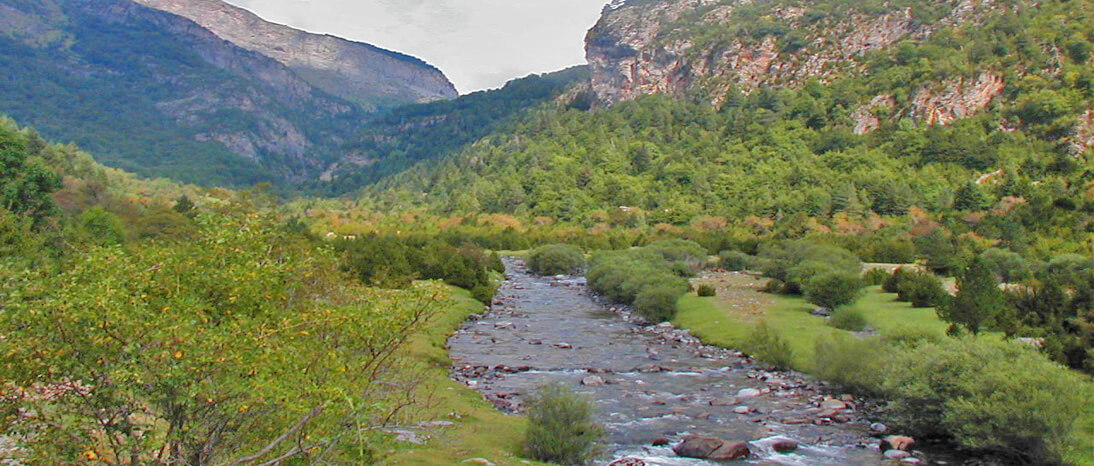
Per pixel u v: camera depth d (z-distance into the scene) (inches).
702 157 6624.0
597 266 2444.6
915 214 4407.0
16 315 280.7
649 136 7760.8
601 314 1867.6
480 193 6855.3
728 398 962.7
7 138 2027.6
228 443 327.3
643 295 1766.7
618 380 1078.4
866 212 4702.3
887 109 6619.1
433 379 968.3
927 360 770.8
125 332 285.7
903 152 5782.5
